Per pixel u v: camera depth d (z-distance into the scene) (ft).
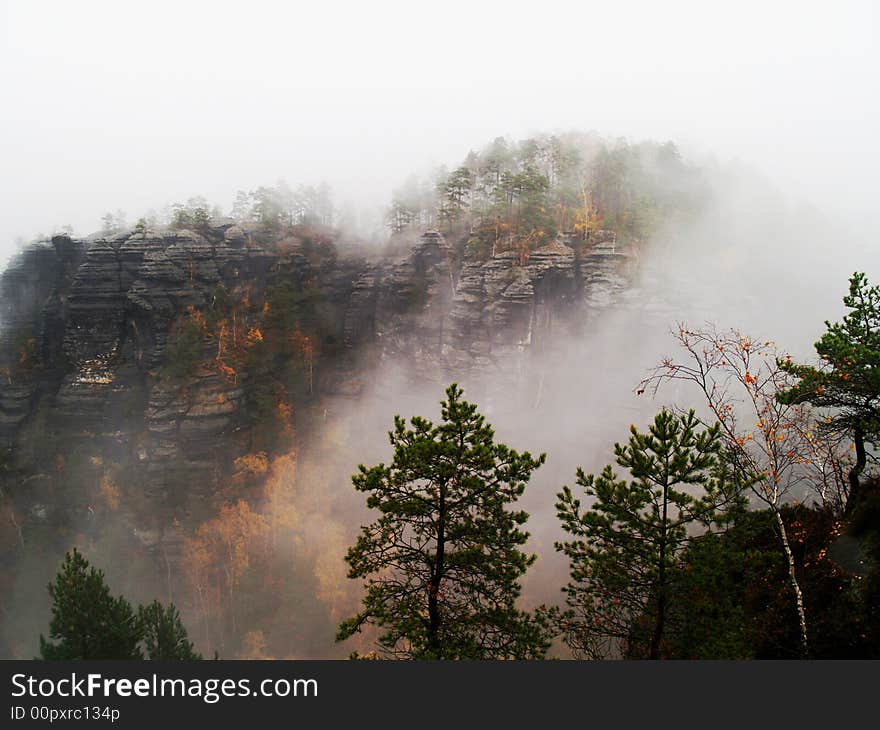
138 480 235.61
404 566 52.29
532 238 255.29
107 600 86.69
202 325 255.70
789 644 50.62
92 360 254.68
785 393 53.93
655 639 47.21
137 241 256.32
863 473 61.36
